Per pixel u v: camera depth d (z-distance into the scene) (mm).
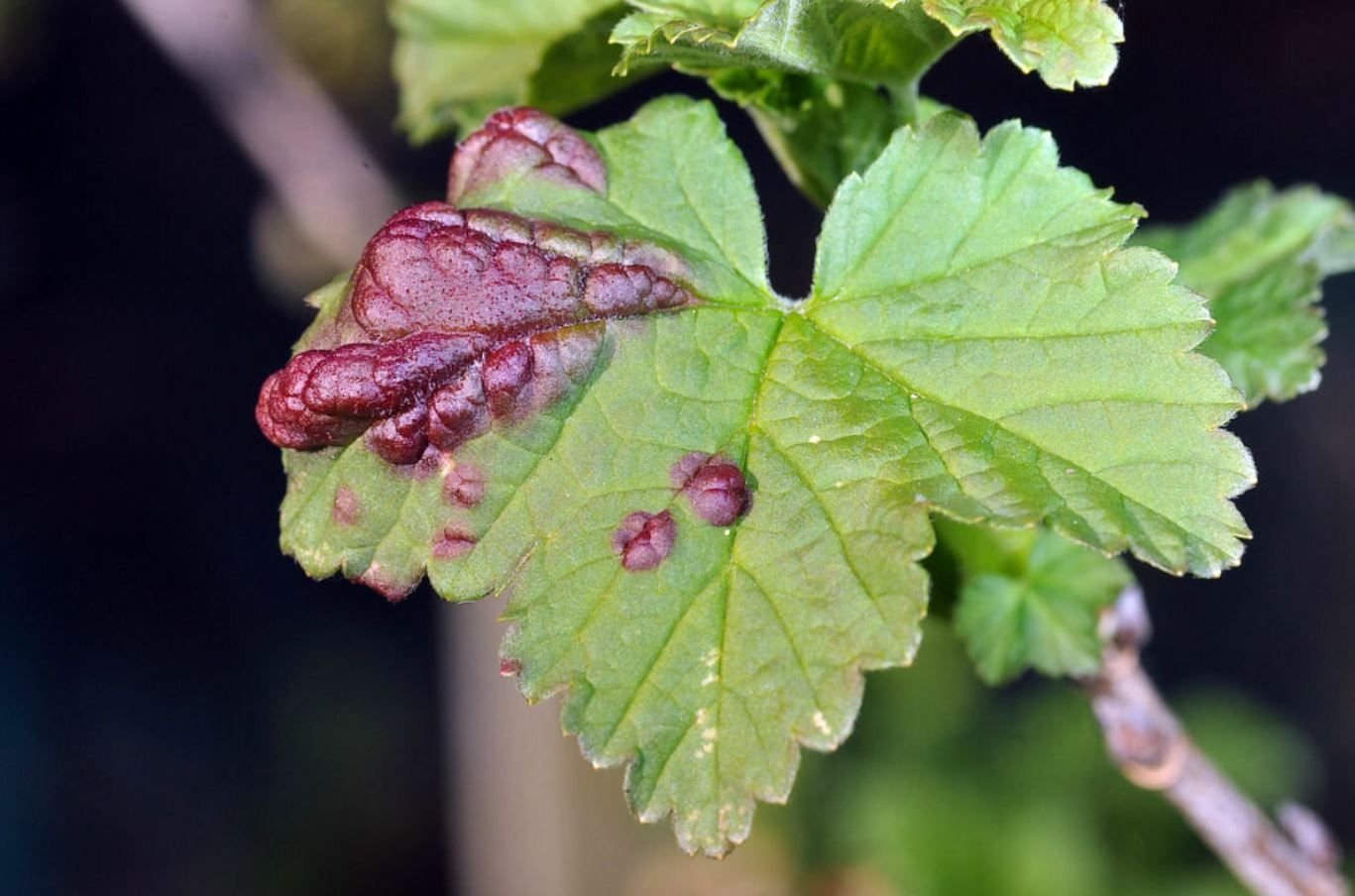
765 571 239
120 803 699
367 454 245
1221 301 283
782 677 237
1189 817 289
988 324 244
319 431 244
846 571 238
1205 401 239
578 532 242
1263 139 635
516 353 243
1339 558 638
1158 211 636
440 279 244
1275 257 289
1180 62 647
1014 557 271
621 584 240
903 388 244
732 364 246
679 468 242
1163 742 281
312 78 561
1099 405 241
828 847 526
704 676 238
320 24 572
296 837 684
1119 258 243
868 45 248
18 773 686
